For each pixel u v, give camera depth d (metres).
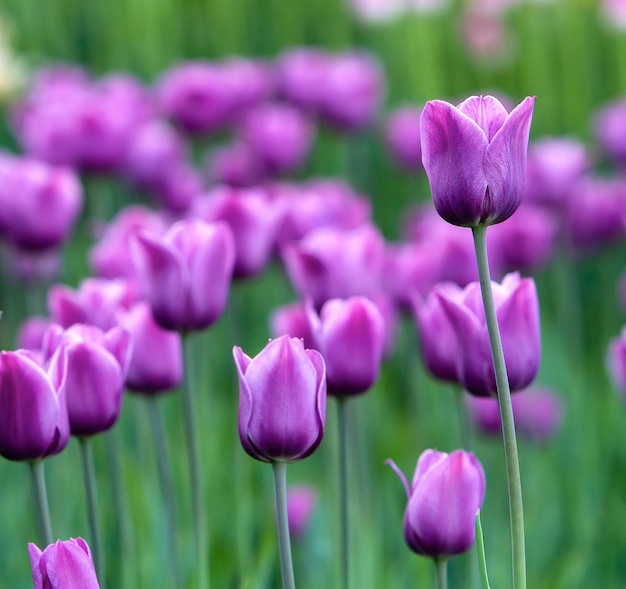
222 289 1.92
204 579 1.94
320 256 2.06
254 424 1.71
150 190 3.47
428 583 2.17
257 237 2.10
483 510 2.36
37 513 1.77
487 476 2.50
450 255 2.28
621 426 3.11
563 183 3.30
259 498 2.56
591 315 3.91
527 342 1.81
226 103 3.77
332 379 1.86
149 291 1.91
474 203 1.68
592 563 2.52
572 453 3.00
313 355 1.73
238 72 3.93
